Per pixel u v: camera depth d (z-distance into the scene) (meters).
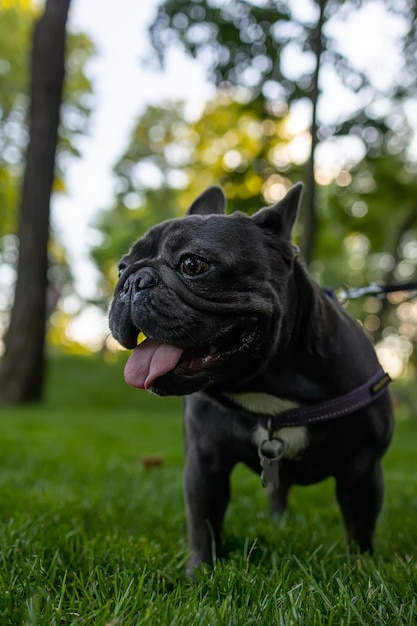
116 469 1.78
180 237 0.87
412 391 5.12
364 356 0.97
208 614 0.71
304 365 0.92
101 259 10.62
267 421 0.93
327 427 0.93
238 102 4.85
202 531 0.94
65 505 1.23
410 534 1.11
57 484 1.53
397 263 6.43
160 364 0.84
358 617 0.70
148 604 0.72
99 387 5.95
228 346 0.87
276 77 3.15
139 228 10.24
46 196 3.97
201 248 0.85
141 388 0.84
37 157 3.93
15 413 3.51
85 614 0.71
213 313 0.85
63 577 0.85
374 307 7.38
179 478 1.66
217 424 0.95
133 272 0.87
